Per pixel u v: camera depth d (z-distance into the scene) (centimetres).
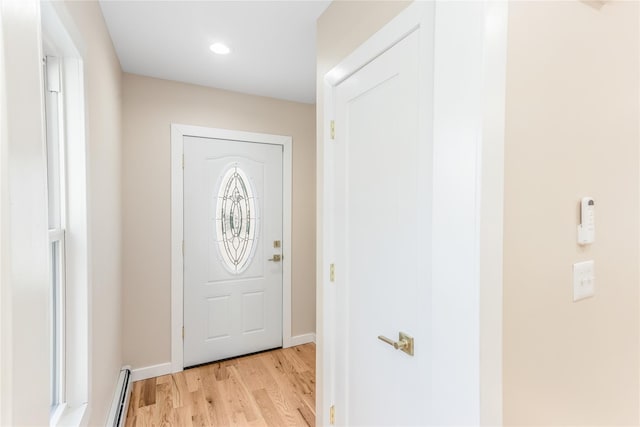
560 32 89
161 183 251
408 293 109
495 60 75
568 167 91
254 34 188
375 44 124
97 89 149
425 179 100
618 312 105
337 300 155
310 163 315
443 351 87
